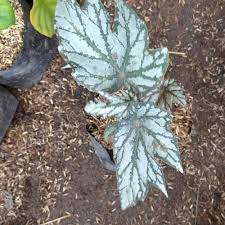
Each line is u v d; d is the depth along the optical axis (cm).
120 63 31
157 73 31
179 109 43
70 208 53
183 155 53
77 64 31
